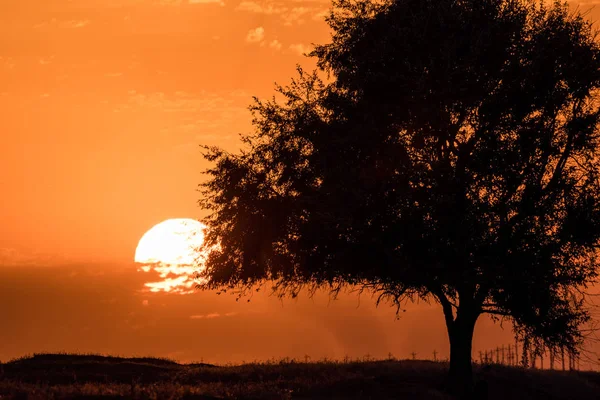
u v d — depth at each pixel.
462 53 88.44
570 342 87.88
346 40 96.56
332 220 86.69
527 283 85.56
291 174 95.25
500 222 87.31
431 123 87.19
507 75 87.62
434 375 100.56
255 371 103.56
